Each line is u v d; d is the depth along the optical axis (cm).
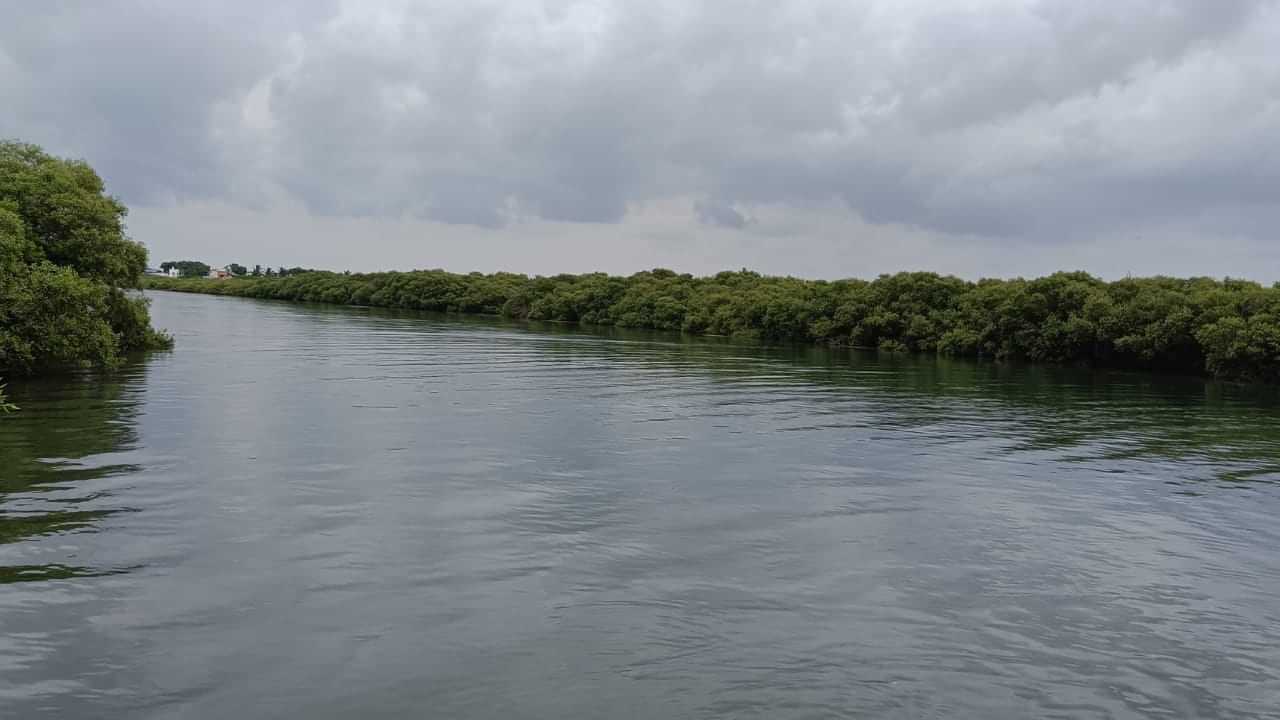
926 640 1051
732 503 1645
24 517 1399
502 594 1138
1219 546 1479
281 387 3133
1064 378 4838
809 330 7969
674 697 889
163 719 809
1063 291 6184
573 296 11538
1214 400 3784
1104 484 1927
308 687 878
